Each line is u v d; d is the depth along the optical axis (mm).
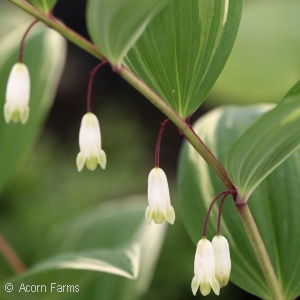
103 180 1788
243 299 1479
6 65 687
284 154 507
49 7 517
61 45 697
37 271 575
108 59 516
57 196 1689
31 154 1846
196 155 591
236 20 521
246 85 1281
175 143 2420
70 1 2570
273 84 1255
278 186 576
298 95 499
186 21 522
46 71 685
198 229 577
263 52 1233
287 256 563
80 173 1824
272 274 526
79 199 1673
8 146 681
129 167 1916
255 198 576
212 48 523
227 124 602
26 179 1695
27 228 1579
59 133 2586
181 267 1506
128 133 2072
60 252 707
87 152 529
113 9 493
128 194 1784
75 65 2668
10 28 1557
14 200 1656
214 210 576
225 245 522
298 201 572
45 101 681
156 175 523
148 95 519
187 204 582
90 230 716
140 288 667
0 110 683
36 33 705
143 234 687
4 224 1590
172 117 520
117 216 719
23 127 681
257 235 523
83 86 2633
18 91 536
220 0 520
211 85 524
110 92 2615
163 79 527
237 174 514
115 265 562
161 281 1502
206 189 582
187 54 525
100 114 2367
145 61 528
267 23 1261
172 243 1539
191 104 526
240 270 567
